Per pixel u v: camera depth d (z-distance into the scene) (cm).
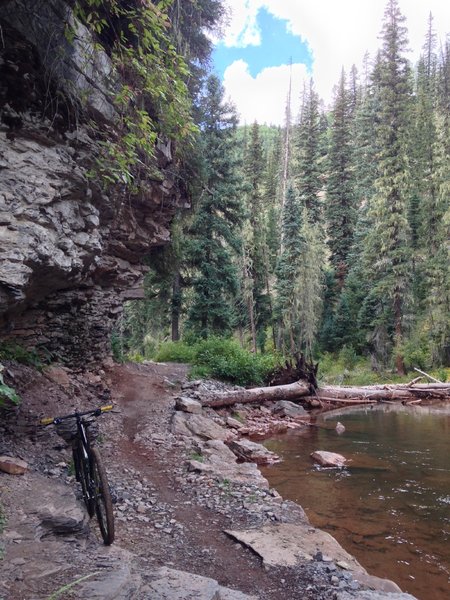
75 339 1219
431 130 3875
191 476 768
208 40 1403
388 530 661
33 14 621
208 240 2647
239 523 594
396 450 1172
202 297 2625
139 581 382
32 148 658
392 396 2219
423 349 3198
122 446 916
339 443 1252
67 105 710
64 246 717
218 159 2658
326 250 5322
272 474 945
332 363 3766
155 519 586
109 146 771
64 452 745
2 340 953
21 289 607
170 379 1688
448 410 1950
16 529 447
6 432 735
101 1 641
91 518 527
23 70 625
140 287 1591
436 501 785
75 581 360
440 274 3136
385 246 3238
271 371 2025
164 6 684
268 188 6494
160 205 1331
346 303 3934
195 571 455
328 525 676
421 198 3734
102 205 1010
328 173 5291
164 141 1139
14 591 343
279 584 441
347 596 410
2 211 595
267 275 4194
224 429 1200
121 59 711
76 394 1067
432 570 546
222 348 2055
